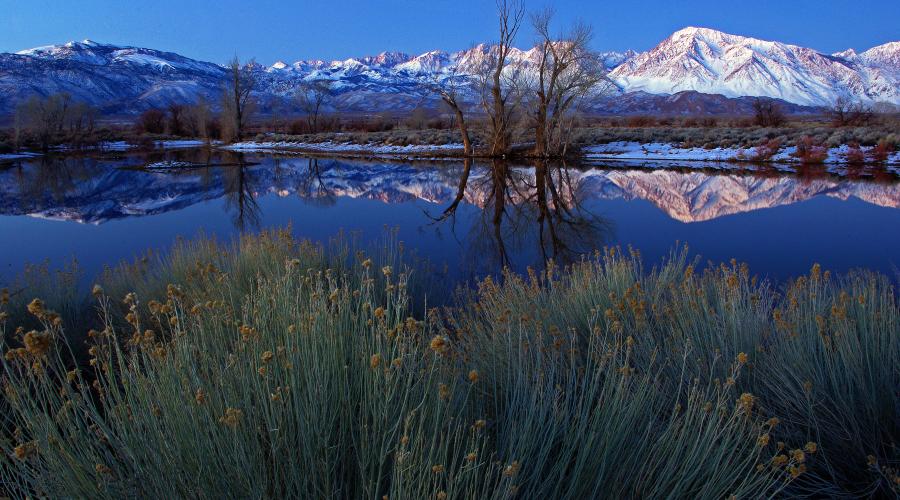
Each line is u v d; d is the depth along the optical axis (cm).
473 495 171
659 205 1666
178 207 1742
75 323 503
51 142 5262
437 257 991
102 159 3881
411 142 4716
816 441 275
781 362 304
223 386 207
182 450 190
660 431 250
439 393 192
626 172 2634
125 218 1545
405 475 175
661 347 335
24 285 583
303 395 203
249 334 211
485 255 1008
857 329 330
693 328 348
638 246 1088
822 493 265
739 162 2939
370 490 171
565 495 208
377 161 3578
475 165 3147
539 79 3353
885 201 1644
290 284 304
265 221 1466
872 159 2675
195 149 5278
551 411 238
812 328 326
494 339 321
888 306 343
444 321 528
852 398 276
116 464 188
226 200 1900
